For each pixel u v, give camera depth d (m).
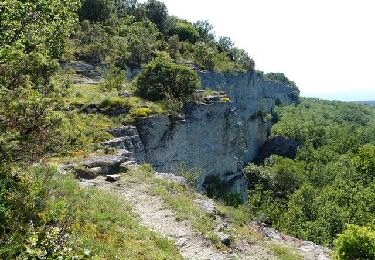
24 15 12.88
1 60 11.91
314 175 75.12
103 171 22.84
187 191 23.08
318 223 45.62
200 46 83.69
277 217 52.47
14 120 11.82
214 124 47.25
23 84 12.47
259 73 115.69
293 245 18.86
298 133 112.00
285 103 170.75
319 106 186.25
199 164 44.41
